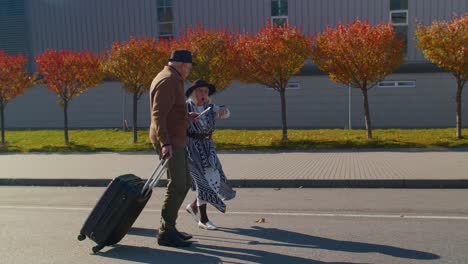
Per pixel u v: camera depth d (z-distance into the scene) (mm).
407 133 16359
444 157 11875
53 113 22969
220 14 22750
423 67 19672
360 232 5988
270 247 5434
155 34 23531
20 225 6695
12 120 23359
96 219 5277
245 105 21062
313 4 21859
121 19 23812
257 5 22375
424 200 7891
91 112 22469
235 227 6348
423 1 20984
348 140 15297
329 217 6828
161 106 5129
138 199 5289
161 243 5555
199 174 6016
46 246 5645
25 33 24750
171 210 5457
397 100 20000
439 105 19734
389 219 6641
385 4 21266
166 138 5133
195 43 15484
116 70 16109
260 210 7359
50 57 16734
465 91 19422
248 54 15008
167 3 23328
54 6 24422
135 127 17000
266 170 10602
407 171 9961
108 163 12562
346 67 14695
